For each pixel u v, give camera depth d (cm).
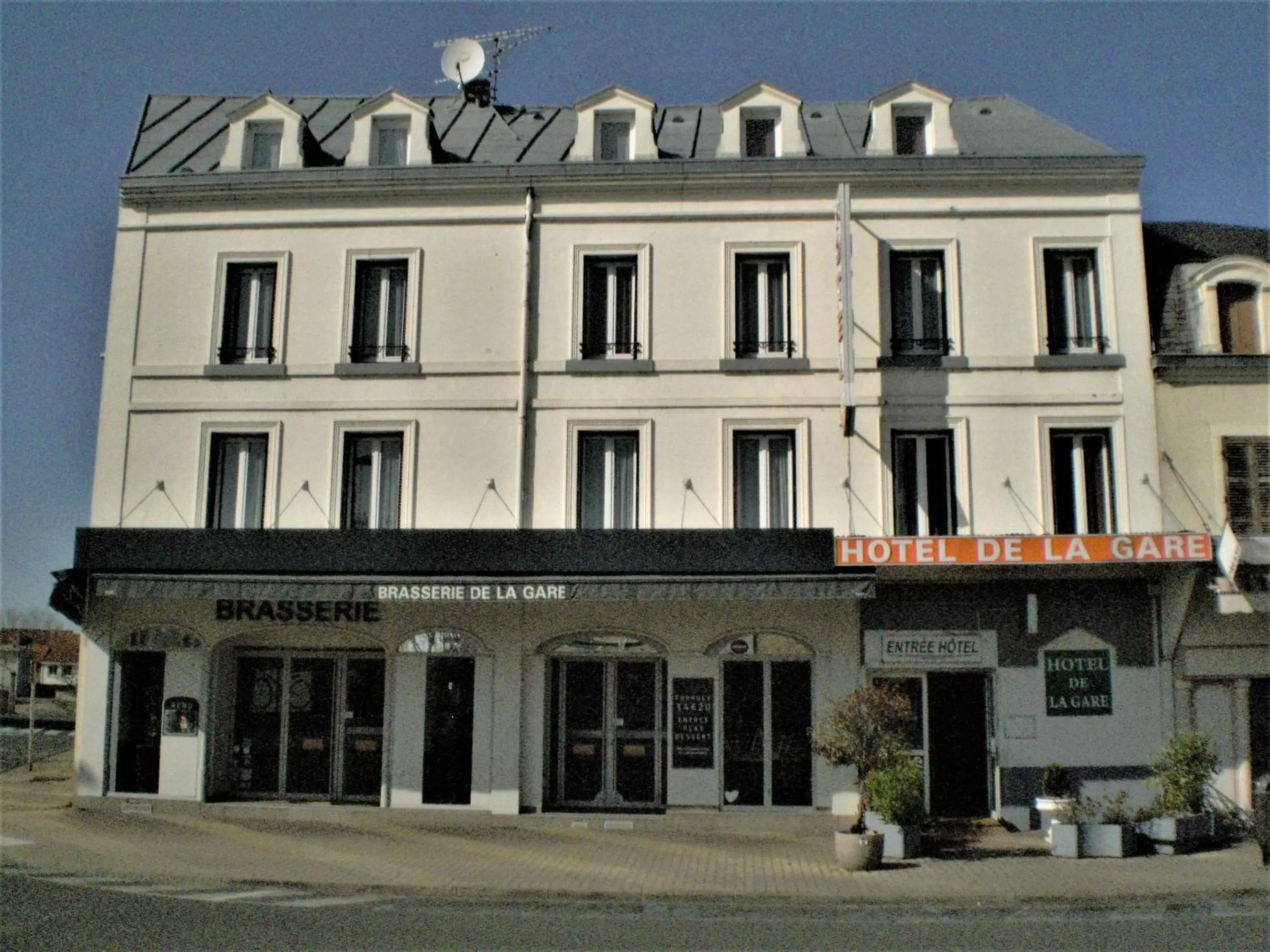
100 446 1717
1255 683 1591
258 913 1048
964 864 1320
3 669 3712
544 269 1725
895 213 1705
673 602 1611
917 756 1603
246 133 1812
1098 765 1572
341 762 1686
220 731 1683
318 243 1752
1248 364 1647
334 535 1576
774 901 1147
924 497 1658
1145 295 1678
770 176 1706
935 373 1664
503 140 1944
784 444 1686
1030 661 1588
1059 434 1667
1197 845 1409
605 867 1309
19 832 1477
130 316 1747
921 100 1777
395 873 1258
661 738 1639
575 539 1545
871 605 1602
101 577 1572
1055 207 1700
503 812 1591
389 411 1702
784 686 1614
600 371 1686
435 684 1645
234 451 1731
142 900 1101
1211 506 1630
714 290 1703
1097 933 997
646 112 1794
